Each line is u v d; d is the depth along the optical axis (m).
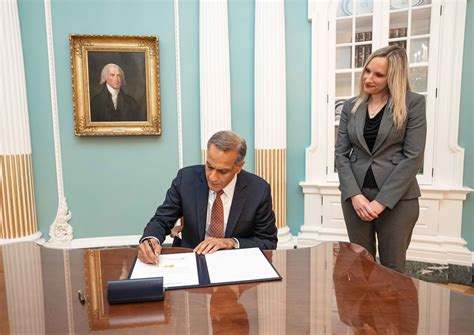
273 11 3.28
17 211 3.25
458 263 3.06
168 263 1.21
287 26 3.42
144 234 1.47
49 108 3.43
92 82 3.42
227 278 1.08
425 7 3.07
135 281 0.96
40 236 3.43
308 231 3.54
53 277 1.12
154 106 3.52
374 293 0.97
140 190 3.64
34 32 3.32
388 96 1.90
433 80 3.10
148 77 3.48
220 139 1.39
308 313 0.87
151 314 0.88
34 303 0.95
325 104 3.44
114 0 3.40
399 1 3.17
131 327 0.82
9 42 3.11
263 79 3.34
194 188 1.63
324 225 3.51
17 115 3.20
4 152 3.16
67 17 3.37
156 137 3.60
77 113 3.43
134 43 3.43
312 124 3.48
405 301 0.92
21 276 1.13
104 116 3.48
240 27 3.44
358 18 3.30
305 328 0.80
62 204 3.52
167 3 3.44
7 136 3.15
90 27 3.41
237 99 3.52
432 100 3.12
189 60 3.51
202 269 1.15
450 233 3.13
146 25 3.46
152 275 1.11
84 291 1.02
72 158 3.52
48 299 0.97
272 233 1.61
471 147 3.06
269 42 3.30
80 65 3.38
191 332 0.79
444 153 3.12
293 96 3.50
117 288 0.94
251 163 3.58
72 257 1.30
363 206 1.88
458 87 3.02
